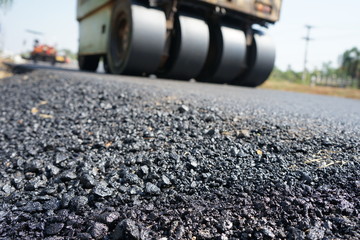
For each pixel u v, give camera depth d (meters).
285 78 23.02
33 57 11.12
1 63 7.64
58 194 0.88
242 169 0.93
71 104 2.02
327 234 0.61
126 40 3.81
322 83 14.95
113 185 0.89
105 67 4.85
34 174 1.06
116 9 3.88
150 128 1.41
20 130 1.59
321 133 1.24
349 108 2.50
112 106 1.87
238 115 1.56
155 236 0.66
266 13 4.13
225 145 1.12
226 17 4.18
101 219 0.72
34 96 2.36
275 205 0.72
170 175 0.92
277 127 1.32
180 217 0.72
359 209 0.67
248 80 4.34
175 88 2.61
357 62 28.05
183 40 3.62
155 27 3.46
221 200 0.78
